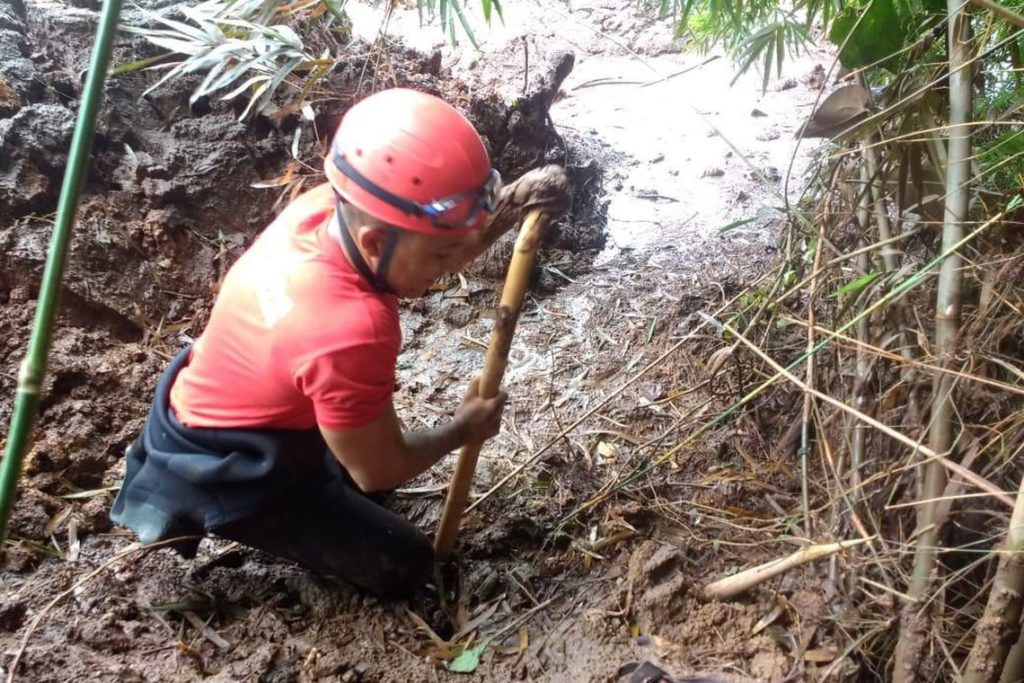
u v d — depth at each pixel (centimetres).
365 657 163
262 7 230
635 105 396
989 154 175
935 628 138
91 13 255
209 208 250
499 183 129
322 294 129
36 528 179
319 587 176
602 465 207
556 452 209
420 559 172
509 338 150
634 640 163
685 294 257
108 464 197
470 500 195
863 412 165
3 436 192
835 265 186
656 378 231
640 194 325
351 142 123
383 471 142
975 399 160
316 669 158
